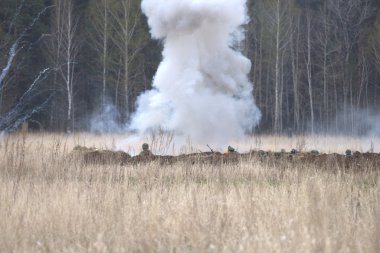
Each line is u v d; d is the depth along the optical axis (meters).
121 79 146.50
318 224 21.95
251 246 18.98
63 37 144.12
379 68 154.50
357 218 23.97
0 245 20.86
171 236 20.98
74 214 24.03
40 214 24.20
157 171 39.50
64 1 140.62
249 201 26.09
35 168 38.28
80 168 39.41
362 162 45.94
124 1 144.00
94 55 157.62
